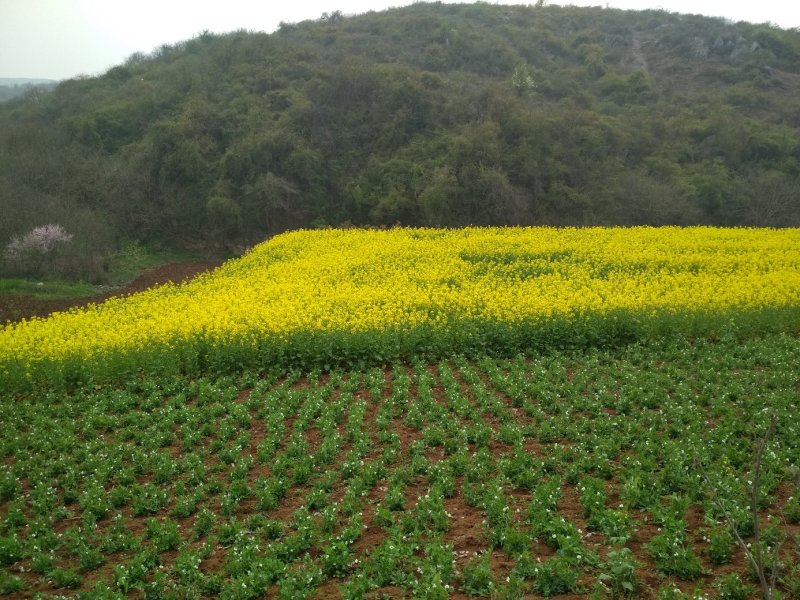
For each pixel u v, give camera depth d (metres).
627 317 17.25
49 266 37.06
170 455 11.45
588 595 6.66
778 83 73.38
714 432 10.51
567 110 54.41
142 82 67.56
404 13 93.12
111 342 17.19
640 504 8.48
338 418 12.80
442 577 7.02
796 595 6.39
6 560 8.34
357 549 8.00
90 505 9.57
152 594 7.28
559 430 11.12
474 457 10.31
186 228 50.19
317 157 51.75
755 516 5.00
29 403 14.85
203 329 17.75
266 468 10.86
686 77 79.00
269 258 30.41
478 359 16.11
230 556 7.90
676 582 6.83
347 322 17.70
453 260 27.62
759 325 17.56
